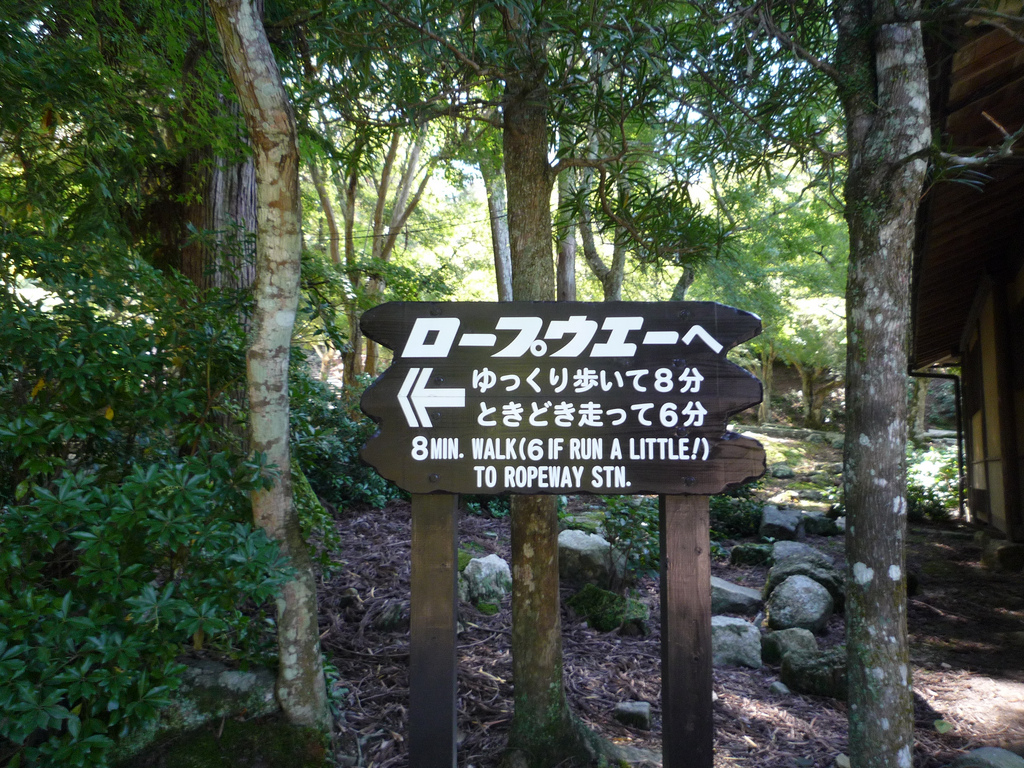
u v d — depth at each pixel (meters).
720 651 5.09
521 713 3.37
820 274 13.52
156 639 2.53
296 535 3.03
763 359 24.52
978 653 5.39
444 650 2.56
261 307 2.86
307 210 13.39
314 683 3.05
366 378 10.26
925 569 8.03
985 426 9.64
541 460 2.54
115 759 2.71
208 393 3.20
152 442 3.32
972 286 9.34
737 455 2.54
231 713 2.93
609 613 5.55
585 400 2.55
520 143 3.48
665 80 3.48
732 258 4.10
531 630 3.37
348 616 5.12
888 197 2.81
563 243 9.03
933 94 4.50
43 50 3.63
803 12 3.61
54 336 2.72
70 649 2.34
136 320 3.20
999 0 3.34
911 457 12.91
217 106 4.76
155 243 5.62
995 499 9.12
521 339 2.56
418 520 2.59
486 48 3.12
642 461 2.54
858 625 2.79
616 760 3.43
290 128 2.76
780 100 3.74
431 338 2.57
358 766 3.21
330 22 3.18
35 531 2.39
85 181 4.16
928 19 2.86
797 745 3.85
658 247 3.69
